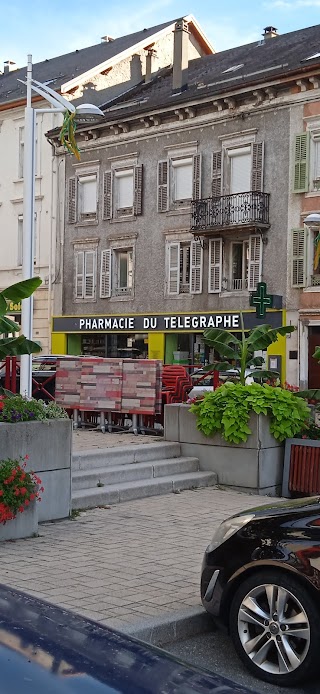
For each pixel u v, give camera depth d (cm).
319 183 2681
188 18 3603
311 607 445
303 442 1058
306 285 2683
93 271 3366
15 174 3622
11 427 793
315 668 446
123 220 3256
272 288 2784
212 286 2953
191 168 3045
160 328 3108
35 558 686
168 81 3653
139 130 3191
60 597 571
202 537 787
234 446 1085
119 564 675
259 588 470
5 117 3666
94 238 3347
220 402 1099
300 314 2688
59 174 3481
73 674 213
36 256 3559
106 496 948
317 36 3138
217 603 495
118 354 3300
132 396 1263
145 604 565
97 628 262
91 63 3728
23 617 255
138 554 712
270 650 466
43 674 209
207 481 1091
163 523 851
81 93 3559
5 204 3659
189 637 545
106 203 3316
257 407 1063
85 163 3384
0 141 3678
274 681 459
